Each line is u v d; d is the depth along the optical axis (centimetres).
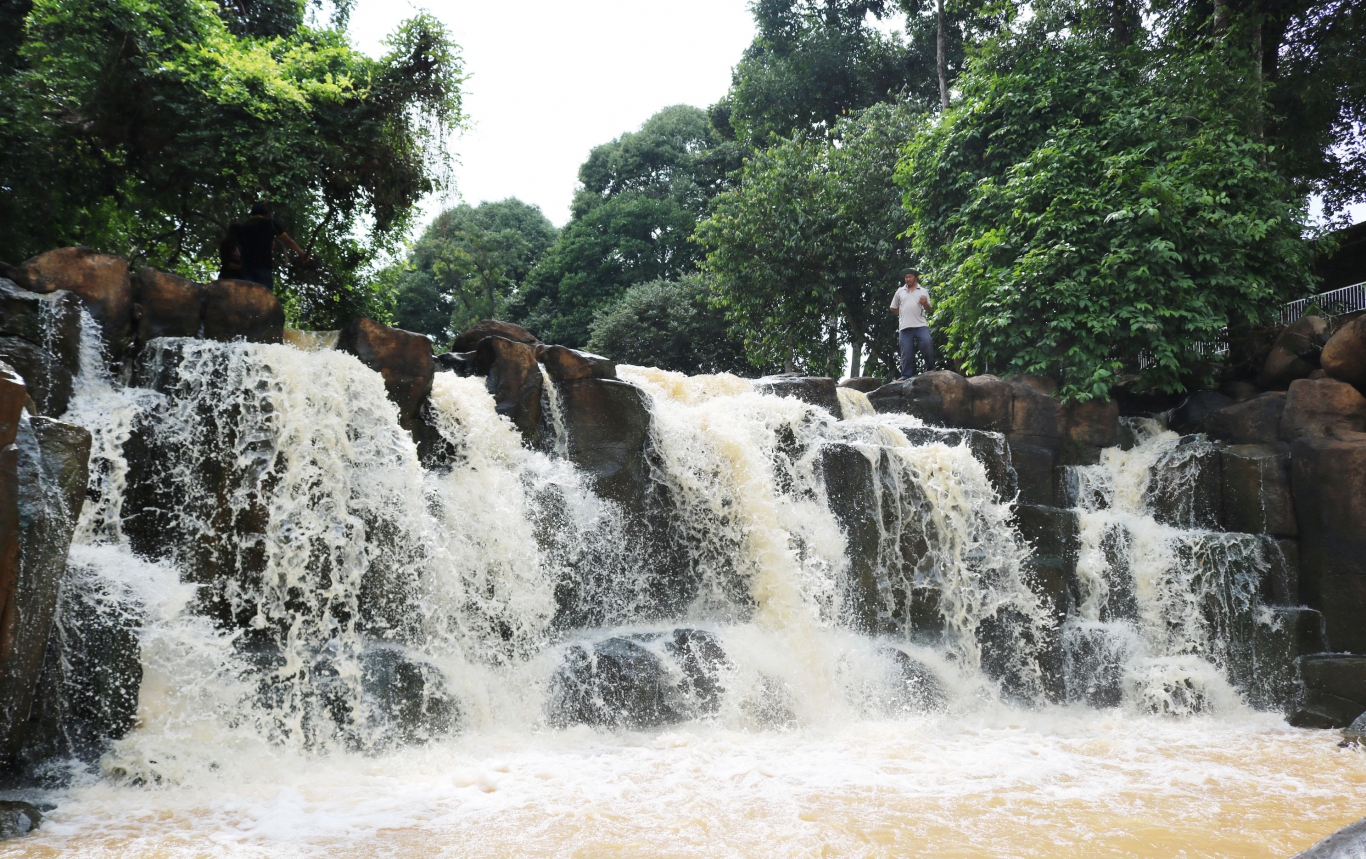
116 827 474
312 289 1705
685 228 4319
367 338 802
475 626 759
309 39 1664
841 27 3331
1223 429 1172
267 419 689
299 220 1435
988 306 1310
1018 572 1008
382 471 743
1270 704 969
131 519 665
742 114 3406
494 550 784
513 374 904
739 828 493
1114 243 1230
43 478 502
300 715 613
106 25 1282
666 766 638
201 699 594
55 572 502
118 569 612
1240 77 1428
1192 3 1700
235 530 666
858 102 3284
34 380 628
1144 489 1151
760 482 922
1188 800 573
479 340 1015
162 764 555
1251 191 1291
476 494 798
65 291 689
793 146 2603
